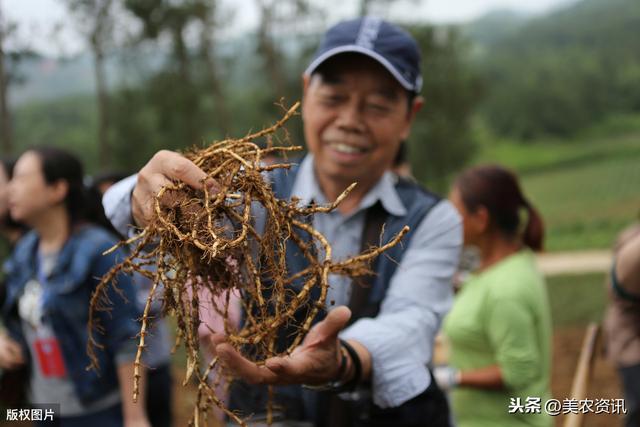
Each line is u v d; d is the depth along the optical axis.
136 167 16.67
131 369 2.62
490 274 2.77
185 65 17.55
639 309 2.86
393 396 1.65
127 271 1.50
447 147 19.58
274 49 18.42
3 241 5.53
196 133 17.70
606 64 93.00
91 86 47.06
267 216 1.49
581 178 44.34
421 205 1.92
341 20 2.00
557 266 14.31
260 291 1.41
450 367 2.91
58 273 2.63
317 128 1.96
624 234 2.89
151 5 15.41
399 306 1.79
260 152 1.49
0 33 6.70
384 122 1.92
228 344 1.34
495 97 80.38
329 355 1.44
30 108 35.97
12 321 2.82
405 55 1.92
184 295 1.47
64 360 2.65
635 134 73.50
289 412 1.83
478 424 2.74
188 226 1.40
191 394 5.43
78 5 11.85
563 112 77.44
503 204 2.78
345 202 1.97
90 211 2.94
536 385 2.73
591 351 2.85
